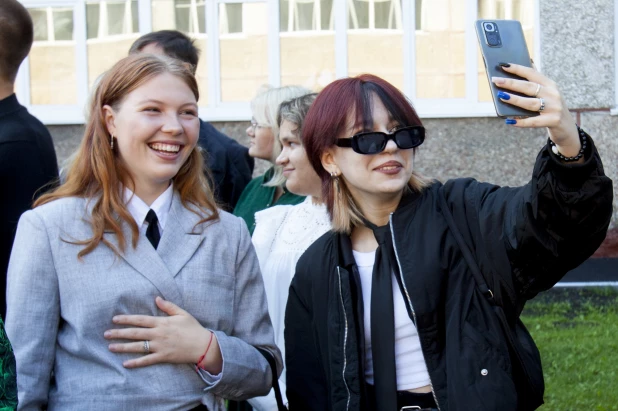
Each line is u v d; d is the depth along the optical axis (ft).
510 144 27.53
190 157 8.60
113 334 7.64
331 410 8.14
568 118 6.99
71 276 7.74
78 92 28.84
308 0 28.07
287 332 8.76
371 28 27.99
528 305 20.67
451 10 27.78
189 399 7.82
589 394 15.07
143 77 8.04
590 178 6.96
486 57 7.33
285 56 28.19
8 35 11.17
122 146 8.03
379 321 7.91
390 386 7.80
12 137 11.05
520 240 7.36
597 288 22.09
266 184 12.64
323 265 8.41
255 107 13.00
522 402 7.56
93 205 7.96
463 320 7.54
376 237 8.15
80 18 28.68
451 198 8.02
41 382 7.62
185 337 7.77
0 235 10.81
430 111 27.55
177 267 8.02
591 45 26.99
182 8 28.30
